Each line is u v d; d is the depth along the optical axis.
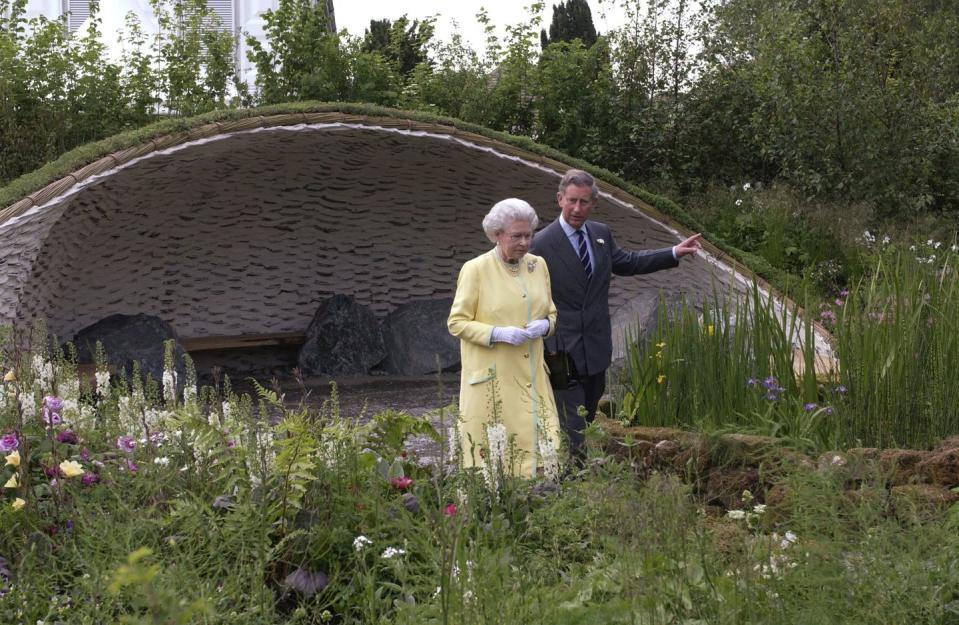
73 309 11.88
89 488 3.64
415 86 14.16
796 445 4.29
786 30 13.34
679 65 14.89
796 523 2.88
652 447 4.59
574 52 14.42
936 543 2.61
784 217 12.48
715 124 14.70
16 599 2.82
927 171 13.35
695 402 5.09
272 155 11.87
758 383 5.10
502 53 14.65
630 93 14.67
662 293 5.60
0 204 7.95
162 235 12.30
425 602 2.85
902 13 13.63
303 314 13.41
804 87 13.12
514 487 3.57
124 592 2.61
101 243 11.73
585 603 2.74
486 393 5.04
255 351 13.04
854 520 2.71
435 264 13.70
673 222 10.71
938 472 3.85
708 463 4.41
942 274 5.16
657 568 2.49
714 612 2.46
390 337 12.89
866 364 4.63
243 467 3.65
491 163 11.72
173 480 3.69
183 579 2.63
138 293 12.39
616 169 14.71
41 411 3.88
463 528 2.84
